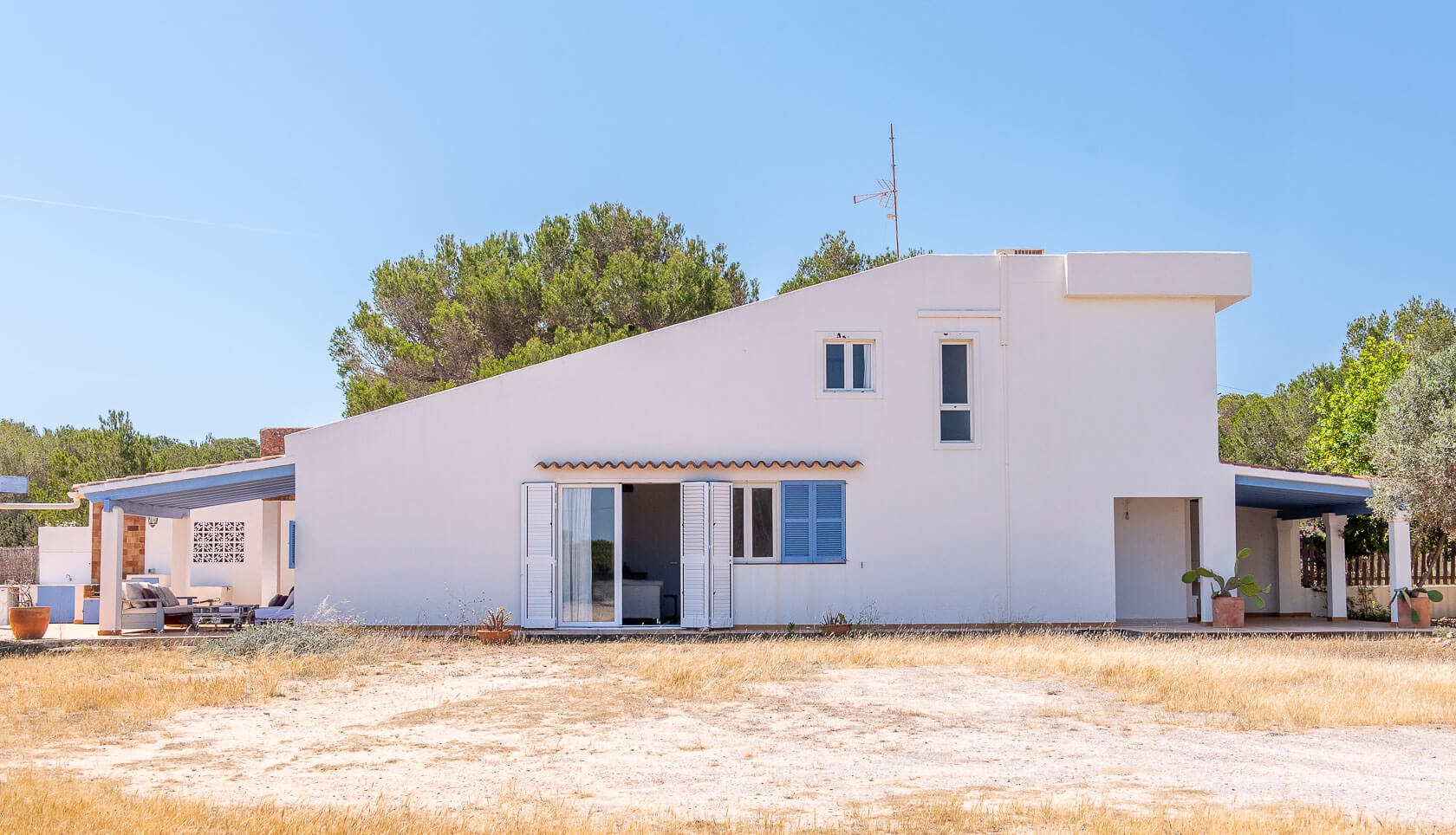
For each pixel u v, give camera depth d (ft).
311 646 52.26
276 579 76.18
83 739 32.58
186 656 51.85
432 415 62.13
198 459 150.41
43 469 159.12
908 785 26.73
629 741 32.27
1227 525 63.31
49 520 140.05
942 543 62.64
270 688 41.19
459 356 94.94
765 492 63.05
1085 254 63.31
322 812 23.41
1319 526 74.28
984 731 33.45
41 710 37.06
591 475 62.34
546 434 62.34
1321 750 30.48
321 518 61.36
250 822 22.29
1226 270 63.52
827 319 63.31
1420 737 32.24
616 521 62.44
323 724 35.04
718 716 36.01
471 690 41.52
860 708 37.45
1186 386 63.82
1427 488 56.08
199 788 26.48
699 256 104.12
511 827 22.20
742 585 62.23
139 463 123.44
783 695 40.14
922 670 45.91
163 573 82.48
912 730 33.63
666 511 77.77
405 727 34.55
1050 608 62.59
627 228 102.78
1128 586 68.59
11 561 103.91
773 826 22.49
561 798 25.49
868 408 63.05
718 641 57.47
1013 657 48.29
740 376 63.00
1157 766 28.66
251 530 81.82
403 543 61.46
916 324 63.52
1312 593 74.84
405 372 94.07
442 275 100.37
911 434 63.00
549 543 61.26
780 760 29.66
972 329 63.57
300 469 61.46
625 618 64.59
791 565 62.28
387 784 27.02
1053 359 63.57
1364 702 36.78
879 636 57.98
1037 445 63.26
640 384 62.69
